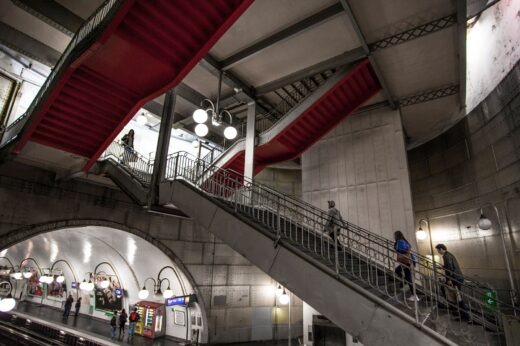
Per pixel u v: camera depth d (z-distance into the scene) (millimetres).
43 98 7996
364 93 12203
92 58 7125
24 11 9578
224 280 17047
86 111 8891
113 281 19859
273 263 6305
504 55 11094
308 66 11523
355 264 7152
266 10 9070
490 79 11930
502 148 11211
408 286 6402
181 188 8898
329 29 9680
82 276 22172
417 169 16516
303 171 15539
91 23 6934
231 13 6383
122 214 14531
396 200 12555
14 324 20844
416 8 8719
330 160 14734
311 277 5699
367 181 13438
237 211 7602
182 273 15922
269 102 14719
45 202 12312
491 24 11852
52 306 24734
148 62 7285
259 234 6746
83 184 13562
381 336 4703
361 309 5008
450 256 6879
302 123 12359
